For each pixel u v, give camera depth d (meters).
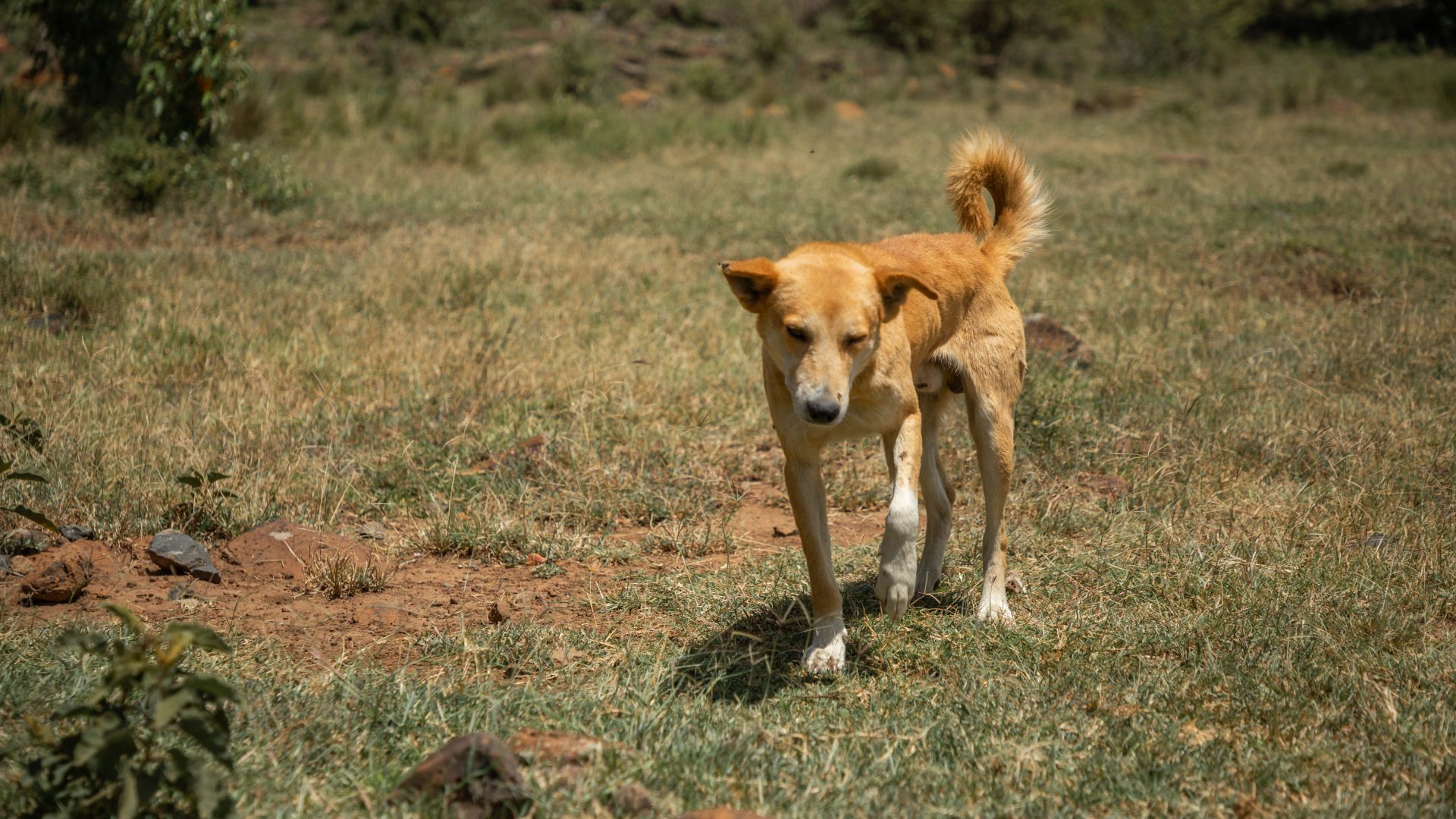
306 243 14.27
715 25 41.56
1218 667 5.23
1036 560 6.71
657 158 22.39
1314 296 12.59
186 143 15.95
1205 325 11.19
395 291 11.80
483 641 5.59
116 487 7.09
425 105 25.70
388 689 4.93
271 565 6.52
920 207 17.28
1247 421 8.49
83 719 4.31
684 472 7.95
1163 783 4.32
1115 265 13.70
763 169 21.03
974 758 4.49
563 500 7.48
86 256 11.95
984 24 41.91
